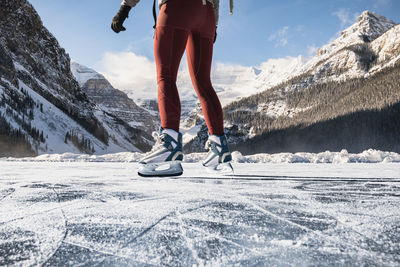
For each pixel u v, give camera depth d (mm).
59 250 359
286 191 918
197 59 1629
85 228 458
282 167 3543
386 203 698
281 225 479
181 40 1467
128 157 7086
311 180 1368
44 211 585
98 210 595
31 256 337
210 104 1650
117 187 1021
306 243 384
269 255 342
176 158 1419
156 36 1479
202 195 816
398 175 1869
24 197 780
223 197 779
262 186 1067
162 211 586
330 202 710
